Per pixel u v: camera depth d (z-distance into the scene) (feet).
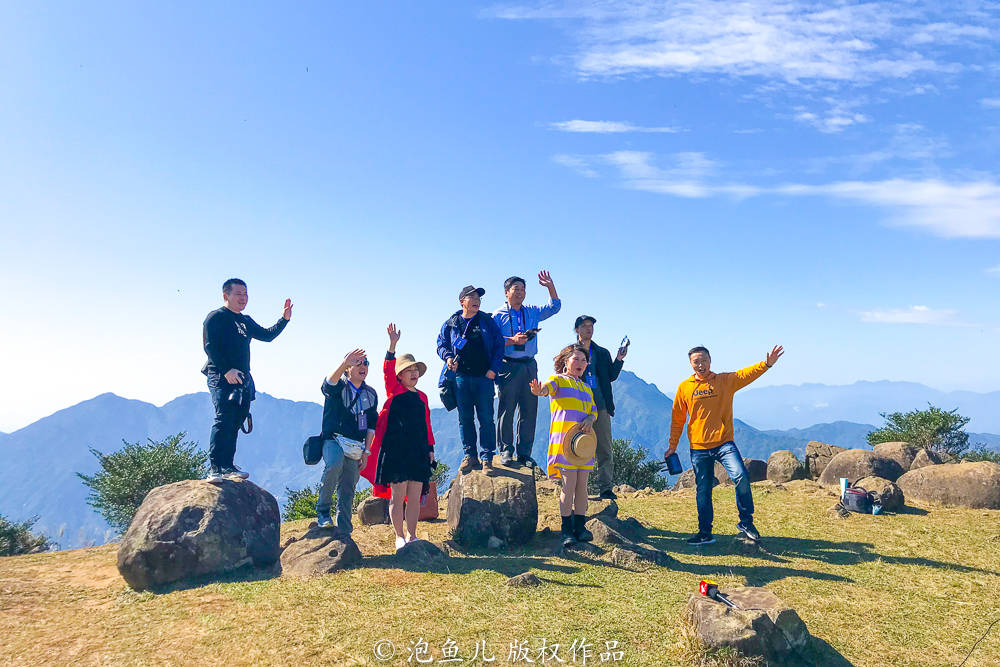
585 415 27.02
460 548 27.61
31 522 66.44
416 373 27.02
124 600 22.39
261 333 28.48
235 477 27.58
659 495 43.73
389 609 19.97
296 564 24.36
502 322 32.17
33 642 18.61
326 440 27.53
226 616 19.88
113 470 75.10
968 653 18.20
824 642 18.51
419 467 26.43
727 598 18.61
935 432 80.69
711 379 28.81
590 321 35.12
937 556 26.89
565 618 19.27
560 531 29.96
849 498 35.12
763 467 51.96
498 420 31.78
